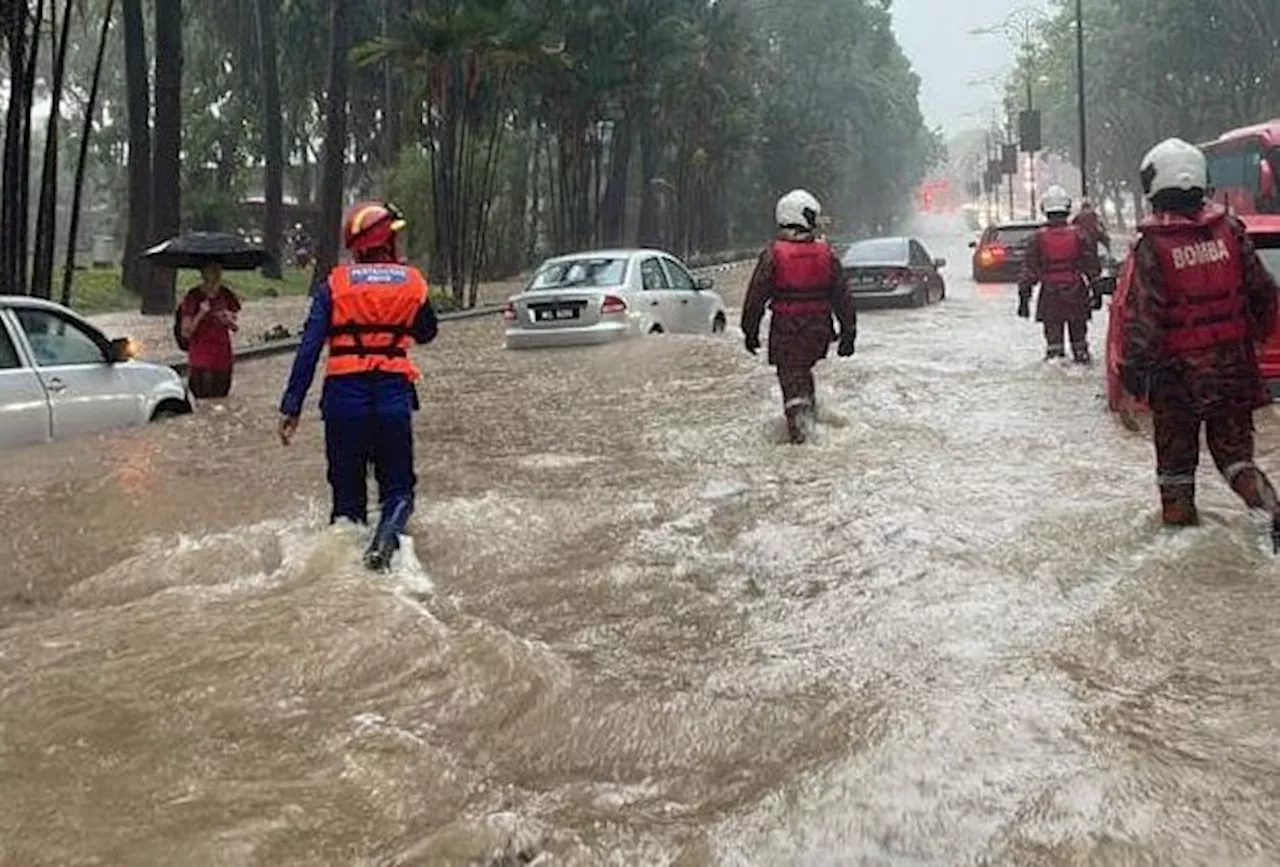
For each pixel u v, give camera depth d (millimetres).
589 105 39438
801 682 4230
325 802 3350
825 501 6840
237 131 50406
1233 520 6090
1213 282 5809
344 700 4035
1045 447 8328
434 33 27266
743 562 5707
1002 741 3641
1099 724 3736
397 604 4766
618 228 49156
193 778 3471
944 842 3100
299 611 4691
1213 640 4441
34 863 3002
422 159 37094
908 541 5934
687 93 53969
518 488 7297
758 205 76562
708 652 4559
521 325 15562
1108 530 5957
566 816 3359
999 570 5418
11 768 3523
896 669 4312
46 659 4336
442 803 3412
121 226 57000
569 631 4812
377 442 6137
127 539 6254
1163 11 49781
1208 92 53625
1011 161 83062
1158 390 5875
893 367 12883
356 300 6117
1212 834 3039
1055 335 13227
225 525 6434
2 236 13984
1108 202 107562
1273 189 22188
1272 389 9172
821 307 8914
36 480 7492
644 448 8641
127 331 22641
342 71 31859
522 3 37594
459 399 11266
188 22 50656
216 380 12156
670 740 3814
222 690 4059
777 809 3324
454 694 4090
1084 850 2990
